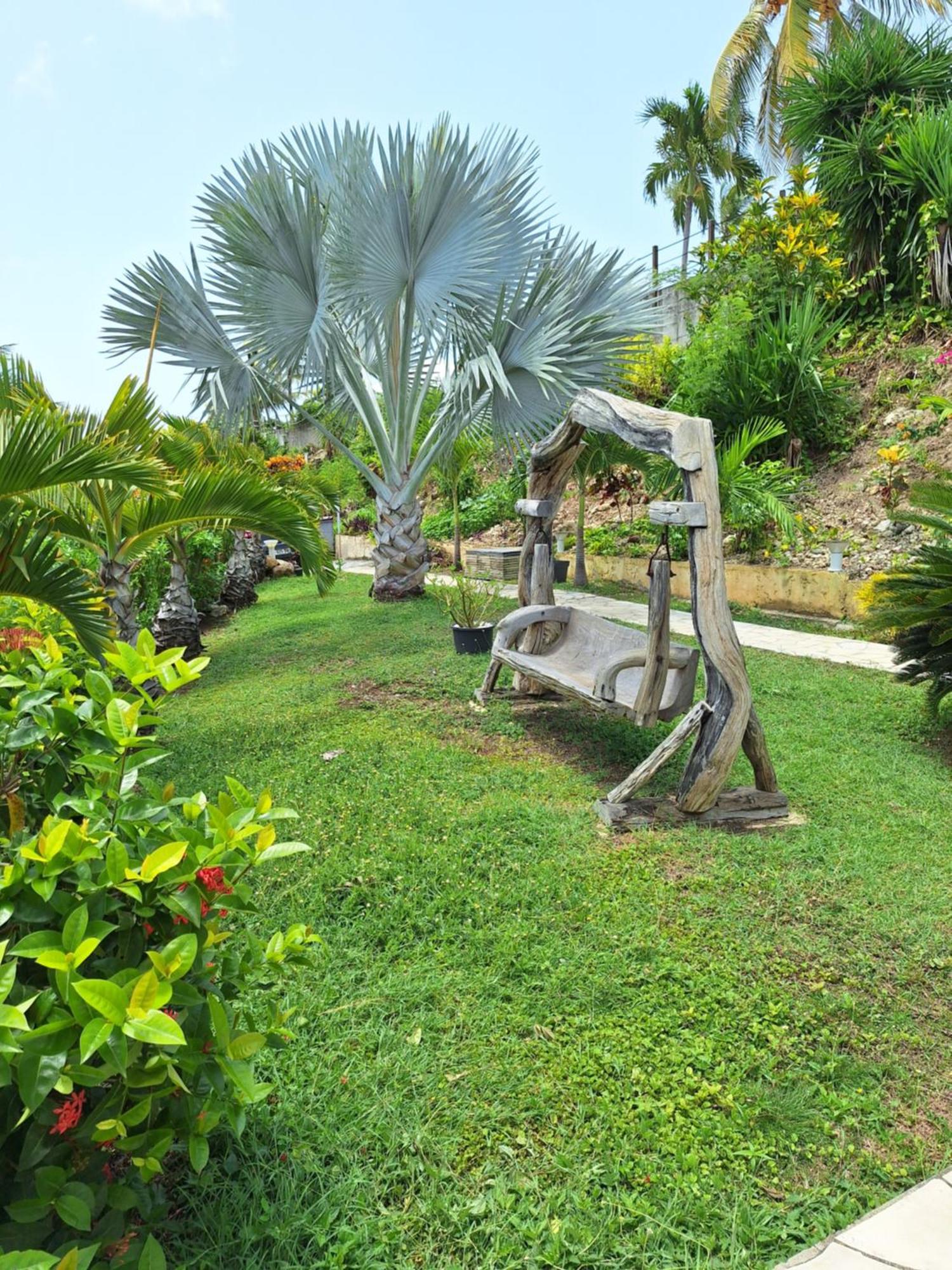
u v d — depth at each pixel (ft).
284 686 21.70
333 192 26.48
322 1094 6.76
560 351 26.37
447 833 11.71
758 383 34.68
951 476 16.57
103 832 4.80
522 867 10.80
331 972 8.54
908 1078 7.16
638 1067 7.12
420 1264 5.33
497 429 30.04
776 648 24.80
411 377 33.65
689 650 13.64
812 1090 6.95
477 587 34.30
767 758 12.48
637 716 13.37
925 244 34.88
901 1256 5.37
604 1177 5.99
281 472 41.73
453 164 24.39
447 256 26.27
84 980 3.85
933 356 34.09
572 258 27.32
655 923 9.48
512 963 8.69
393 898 9.93
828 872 10.68
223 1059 4.52
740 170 75.46
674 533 37.27
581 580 37.50
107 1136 4.14
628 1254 5.37
